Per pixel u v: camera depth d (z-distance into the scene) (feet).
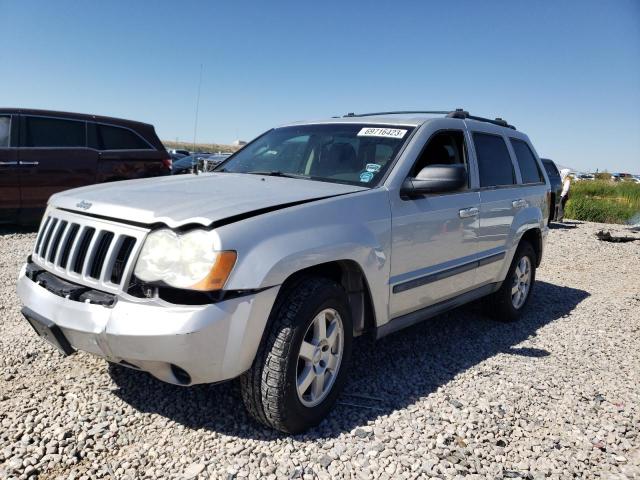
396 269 11.57
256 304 8.63
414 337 15.38
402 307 12.04
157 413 10.25
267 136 15.60
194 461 8.82
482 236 14.64
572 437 10.23
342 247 9.96
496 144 16.31
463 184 11.56
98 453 8.98
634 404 11.72
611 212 63.46
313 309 9.37
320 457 9.06
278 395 9.04
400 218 11.53
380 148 12.59
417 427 10.19
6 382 11.22
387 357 13.69
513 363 13.78
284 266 8.90
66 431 9.45
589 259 31.45
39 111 29.45
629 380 13.07
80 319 8.73
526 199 17.04
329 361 10.19
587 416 11.07
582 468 9.23
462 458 9.29
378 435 9.82
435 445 9.62
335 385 10.32
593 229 47.80
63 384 11.21
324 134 13.84
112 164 31.37
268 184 11.36
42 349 12.91
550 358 14.33
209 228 8.48
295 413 9.37
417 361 13.56
